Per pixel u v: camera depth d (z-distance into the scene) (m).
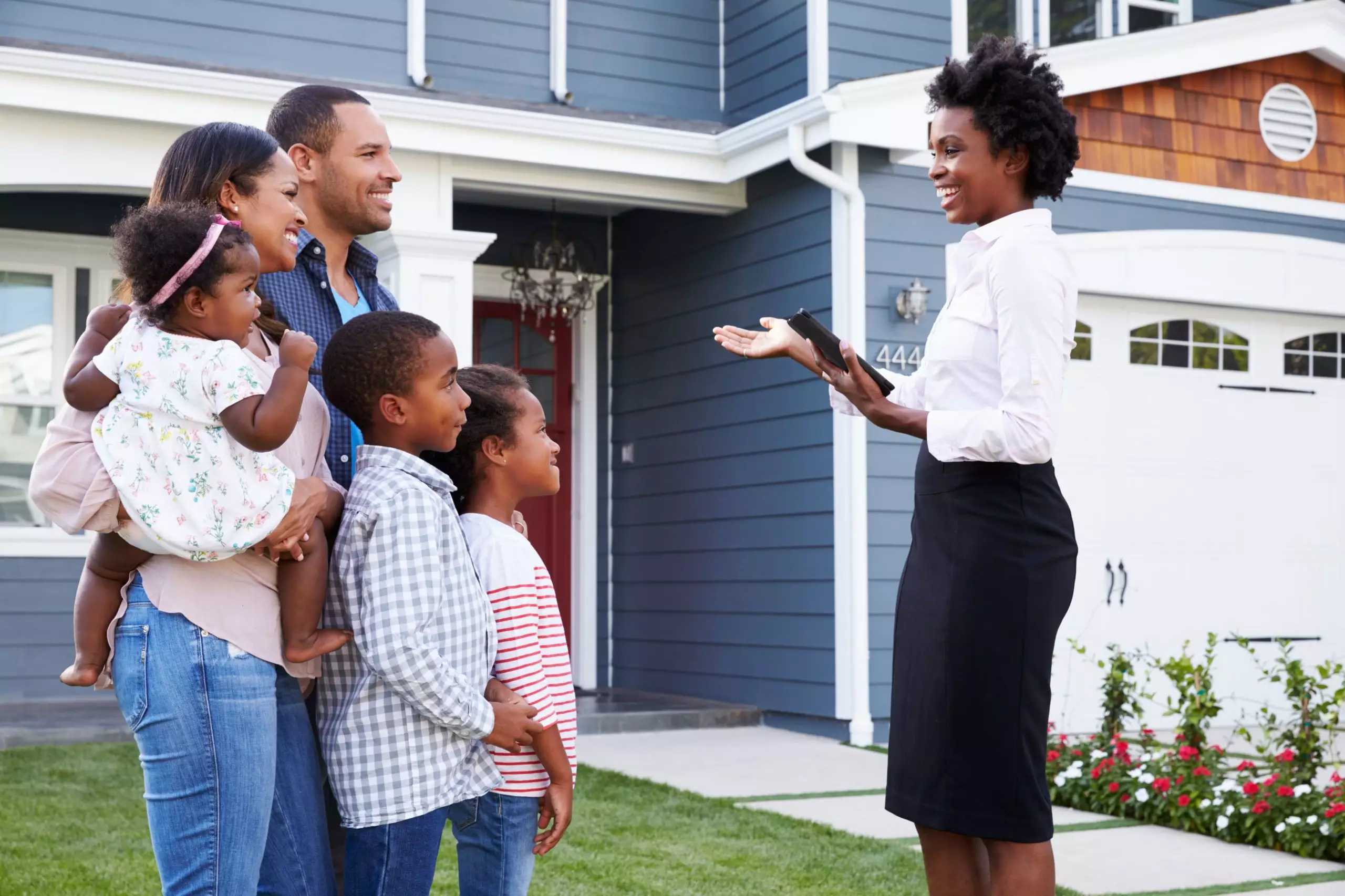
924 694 2.44
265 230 2.12
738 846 4.61
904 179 7.57
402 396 2.18
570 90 8.27
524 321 9.30
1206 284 8.15
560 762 2.27
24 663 7.74
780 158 7.50
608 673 9.35
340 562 2.11
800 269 7.72
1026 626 2.39
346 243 2.50
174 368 1.91
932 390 2.54
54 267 7.94
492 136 7.29
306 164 2.42
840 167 7.39
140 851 4.34
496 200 8.82
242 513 1.90
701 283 8.56
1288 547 8.34
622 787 5.77
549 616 2.34
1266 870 4.39
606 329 9.43
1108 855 4.65
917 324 7.50
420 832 2.11
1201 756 5.41
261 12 7.18
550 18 8.17
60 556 7.85
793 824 4.98
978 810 2.37
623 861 4.35
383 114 6.99
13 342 7.87
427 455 2.47
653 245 9.03
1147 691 7.88
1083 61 7.82
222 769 1.94
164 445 1.89
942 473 2.48
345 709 2.13
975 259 2.50
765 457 7.97
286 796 2.08
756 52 8.33
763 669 7.98
